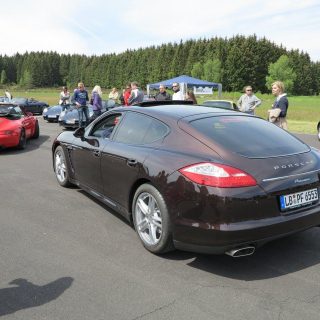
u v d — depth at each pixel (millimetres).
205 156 3457
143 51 144250
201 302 3000
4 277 3379
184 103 5020
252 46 115875
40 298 3047
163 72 133000
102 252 3904
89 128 5387
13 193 6047
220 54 117000
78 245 4074
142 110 4453
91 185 5152
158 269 3549
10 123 10117
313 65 129500
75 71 172250
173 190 3465
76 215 5020
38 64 169375
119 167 4285
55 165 6516
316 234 4406
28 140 12336
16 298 3045
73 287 3213
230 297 3078
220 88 30641
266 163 3426
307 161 3689
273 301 3021
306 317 2805
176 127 3891
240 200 3205
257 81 117812
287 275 3455
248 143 3672
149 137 4117
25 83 166750
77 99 15328
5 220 4832
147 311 2873
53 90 120500
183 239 3436
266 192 3281
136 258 3771
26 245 4070
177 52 130000
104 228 4566
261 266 3625
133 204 4078
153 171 3697
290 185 3408
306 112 32625
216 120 4043
